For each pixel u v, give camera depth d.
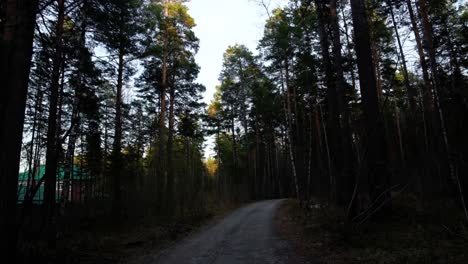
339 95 9.48
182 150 26.83
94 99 10.20
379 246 6.34
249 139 42.09
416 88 19.86
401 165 10.95
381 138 8.41
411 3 11.77
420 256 5.29
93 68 10.35
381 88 17.86
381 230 7.44
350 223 7.40
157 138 22.27
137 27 13.64
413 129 19.78
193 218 15.44
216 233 11.18
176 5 19.50
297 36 15.59
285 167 43.88
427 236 6.61
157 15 17.33
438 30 13.27
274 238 9.13
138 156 18.16
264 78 27.59
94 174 18.19
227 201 24.70
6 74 5.05
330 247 6.88
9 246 4.68
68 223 12.12
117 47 12.16
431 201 9.63
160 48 15.80
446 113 11.27
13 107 4.95
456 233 6.49
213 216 17.75
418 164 10.66
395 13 12.36
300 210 14.68
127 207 15.56
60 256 7.01
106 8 9.54
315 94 20.48
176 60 20.20
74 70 9.38
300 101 25.97
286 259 6.46
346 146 9.12
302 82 18.92
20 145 5.02
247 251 7.61
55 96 8.31
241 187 30.64
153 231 11.85
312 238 8.23
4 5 5.82
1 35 5.48
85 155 18.11
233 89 34.69
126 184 16.55
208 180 24.66
